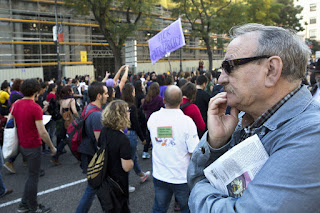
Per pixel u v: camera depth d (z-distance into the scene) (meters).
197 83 4.49
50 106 5.34
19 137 3.19
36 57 21.30
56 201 3.67
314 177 0.69
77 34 22.91
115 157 2.40
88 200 2.71
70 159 5.46
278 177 0.72
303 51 0.88
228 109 2.37
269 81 0.87
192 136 2.43
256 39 0.89
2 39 19.41
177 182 2.44
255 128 0.94
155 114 2.56
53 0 21.38
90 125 2.98
